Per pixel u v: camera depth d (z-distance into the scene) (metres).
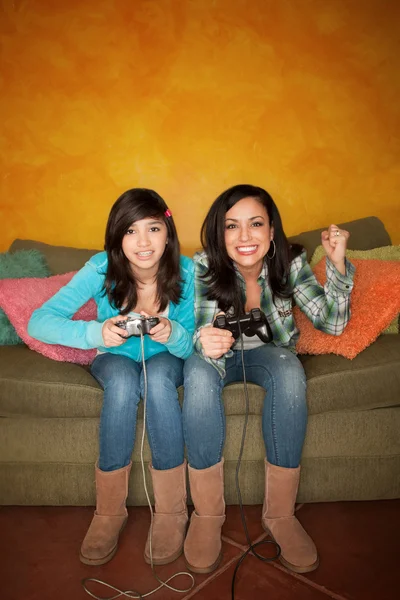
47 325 1.46
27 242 2.08
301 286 1.56
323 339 1.56
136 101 2.21
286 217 2.32
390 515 1.46
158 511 1.36
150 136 2.24
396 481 1.49
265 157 2.26
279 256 1.53
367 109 2.25
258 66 2.19
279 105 2.22
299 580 1.22
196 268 1.57
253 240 1.45
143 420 1.45
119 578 1.24
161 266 1.54
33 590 1.20
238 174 2.27
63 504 1.51
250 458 1.47
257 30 2.17
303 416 1.33
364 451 1.47
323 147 2.27
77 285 1.54
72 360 1.60
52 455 1.48
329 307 1.48
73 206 2.30
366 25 2.19
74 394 1.44
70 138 2.25
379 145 2.29
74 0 2.14
